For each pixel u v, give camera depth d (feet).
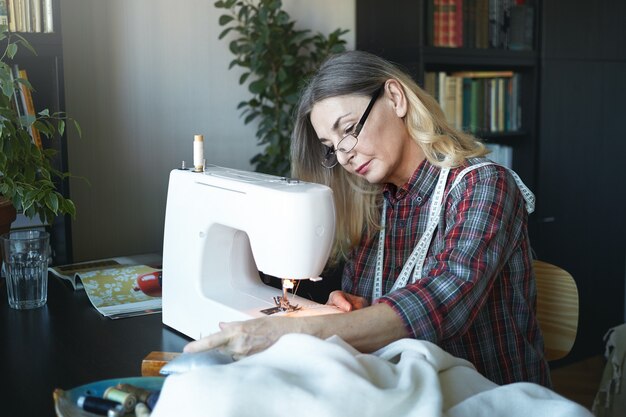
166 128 9.05
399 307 3.86
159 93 8.95
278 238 4.17
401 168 5.13
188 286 4.82
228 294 4.76
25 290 5.43
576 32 10.64
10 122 5.96
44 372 4.18
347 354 3.12
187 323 4.84
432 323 3.87
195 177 4.76
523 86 10.59
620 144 11.43
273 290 4.93
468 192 4.61
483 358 4.80
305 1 9.92
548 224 10.78
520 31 10.28
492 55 9.90
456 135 5.16
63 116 7.09
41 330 4.98
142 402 3.27
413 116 4.94
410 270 4.96
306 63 9.81
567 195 10.94
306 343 3.17
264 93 9.22
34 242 5.42
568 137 10.82
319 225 4.17
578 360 11.50
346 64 4.81
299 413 2.80
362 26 10.20
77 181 8.54
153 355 3.96
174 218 4.93
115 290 5.78
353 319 3.77
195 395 2.82
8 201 6.05
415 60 9.37
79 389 3.39
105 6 8.44
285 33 9.29
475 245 4.23
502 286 4.83
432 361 3.37
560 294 5.73
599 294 11.60
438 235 4.92
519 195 4.79
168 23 8.89
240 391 2.81
